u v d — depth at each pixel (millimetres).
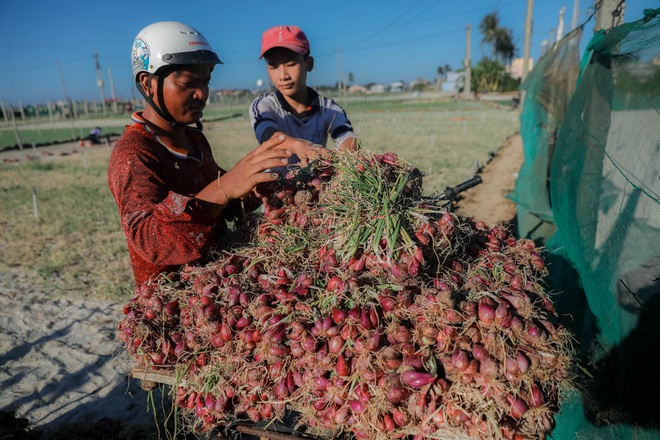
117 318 5801
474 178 2773
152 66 2203
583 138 3648
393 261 1804
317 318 1761
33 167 20125
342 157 2264
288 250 2100
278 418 1878
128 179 2145
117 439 3686
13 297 6418
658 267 2422
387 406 1621
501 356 1582
